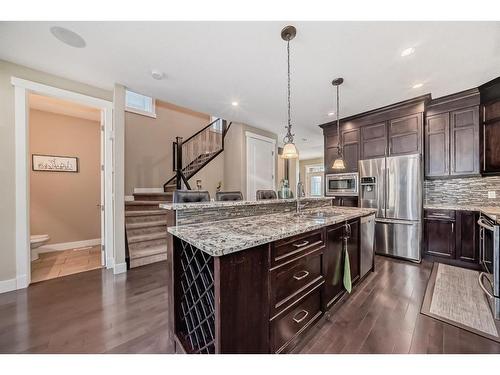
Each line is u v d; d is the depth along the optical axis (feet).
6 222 7.88
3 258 7.81
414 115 11.43
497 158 9.31
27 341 5.18
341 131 14.56
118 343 5.14
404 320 6.03
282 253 4.71
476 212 9.55
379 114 12.68
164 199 15.12
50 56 7.50
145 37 6.47
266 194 11.02
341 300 7.03
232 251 3.58
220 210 6.35
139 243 11.07
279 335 4.58
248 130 16.58
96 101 9.88
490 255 7.60
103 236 10.42
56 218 13.20
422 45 6.86
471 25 5.94
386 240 11.66
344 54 7.36
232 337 3.72
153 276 9.18
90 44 6.83
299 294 5.14
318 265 5.93
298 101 11.53
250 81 9.27
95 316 6.25
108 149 10.23
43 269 10.00
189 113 18.81
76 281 8.67
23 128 8.19
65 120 13.57
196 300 4.56
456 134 10.57
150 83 9.49
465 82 9.39
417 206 10.69
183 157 18.29
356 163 13.73
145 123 16.26
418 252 10.61
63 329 5.65
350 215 7.64
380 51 7.18
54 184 13.17
